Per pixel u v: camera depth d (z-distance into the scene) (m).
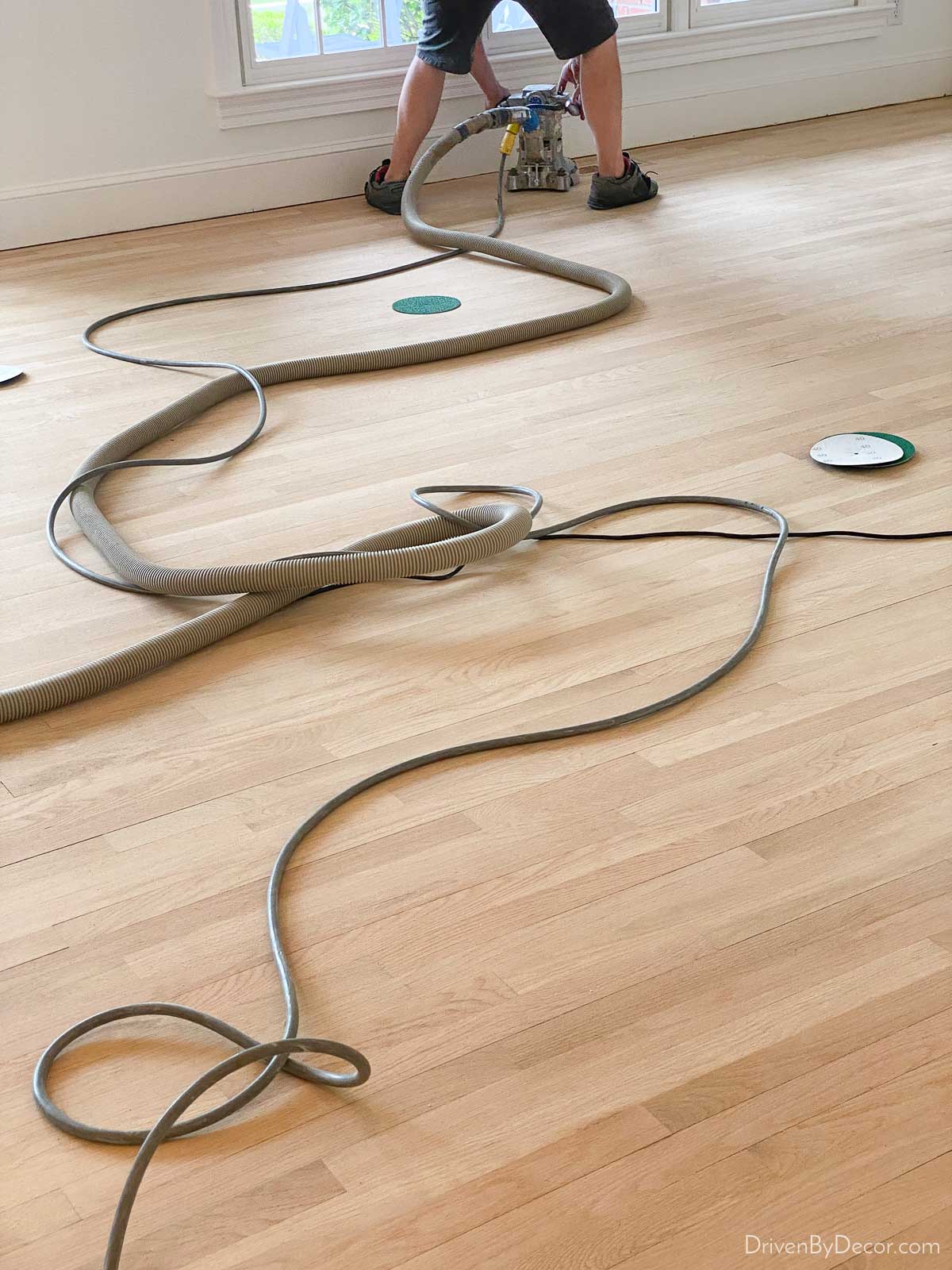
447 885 1.55
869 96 5.70
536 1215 1.16
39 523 2.50
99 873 1.60
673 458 2.61
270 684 1.97
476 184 4.90
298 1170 1.22
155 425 2.80
